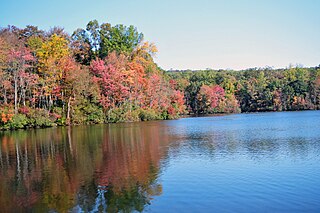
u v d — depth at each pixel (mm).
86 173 19062
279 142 29438
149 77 77125
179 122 62562
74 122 59844
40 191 15789
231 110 103562
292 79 110812
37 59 58312
